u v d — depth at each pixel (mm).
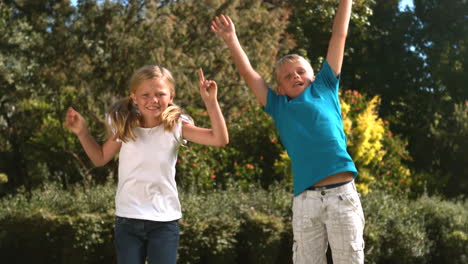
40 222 5117
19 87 7207
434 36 13203
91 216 5090
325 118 3141
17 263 5344
